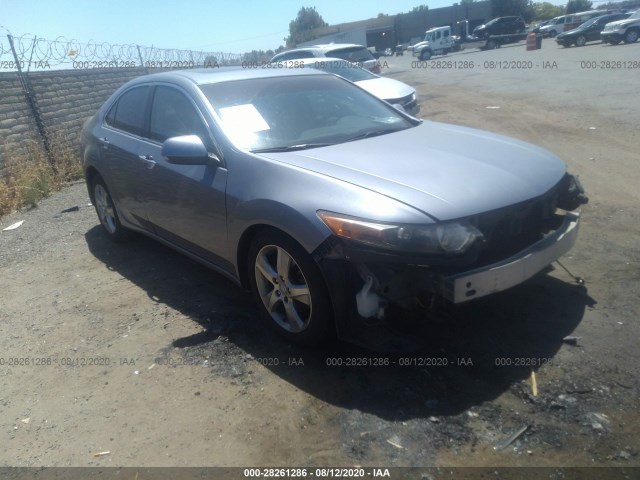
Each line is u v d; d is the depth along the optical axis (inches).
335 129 159.9
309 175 126.3
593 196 226.7
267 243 131.7
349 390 118.7
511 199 120.0
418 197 114.8
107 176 200.7
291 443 105.7
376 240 109.8
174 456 105.4
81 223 256.1
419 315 120.3
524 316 140.2
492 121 425.1
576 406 108.7
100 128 208.7
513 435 102.7
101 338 150.5
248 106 158.2
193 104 160.4
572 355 124.0
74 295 178.9
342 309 119.1
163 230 176.2
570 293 149.8
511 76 766.5
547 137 348.2
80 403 124.0
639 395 110.4
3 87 321.1
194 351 138.6
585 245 179.5
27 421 120.1
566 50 1177.4
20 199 296.8
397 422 108.1
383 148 143.0
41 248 227.1
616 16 1236.5
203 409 117.5
